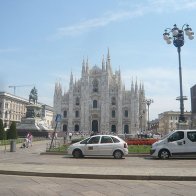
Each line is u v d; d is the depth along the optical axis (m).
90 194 10.73
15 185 12.57
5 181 13.69
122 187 12.14
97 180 14.02
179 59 30.36
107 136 26.11
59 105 137.62
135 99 132.75
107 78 135.50
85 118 135.00
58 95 138.38
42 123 76.00
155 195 10.58
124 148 25.55
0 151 34.25
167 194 10.73
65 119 136.88
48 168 17.06
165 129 158.38
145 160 23.64
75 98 138.25
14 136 57.94
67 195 10.58
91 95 137.50
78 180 14.02
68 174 14.98
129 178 14.26
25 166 18.17
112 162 22.05
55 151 30.59
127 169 16.48
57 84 139.62
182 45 30.39
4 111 131.88
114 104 135.50
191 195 10.51
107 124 132.75
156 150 24.64
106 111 133.62
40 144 49.44
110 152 25.52
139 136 71.56
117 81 136.50
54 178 14.66
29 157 26.56
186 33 29.91
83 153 25.97
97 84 138.38
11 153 31.38
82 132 127.50
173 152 24.42
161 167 17.84
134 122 131.50
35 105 74.31
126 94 135.62
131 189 11.70
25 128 71.06
